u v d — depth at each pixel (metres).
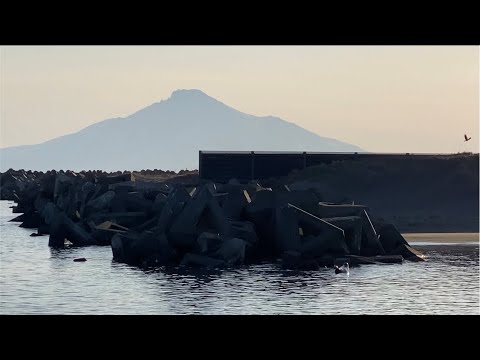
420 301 121.00
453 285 134.38
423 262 162.50
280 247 162.12
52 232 196.75
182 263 155.62
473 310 114.44
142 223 199.00
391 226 171.75
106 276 144.12
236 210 168.62
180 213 163.50
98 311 113.31
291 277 141.75
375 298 123.25
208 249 157.50
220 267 153.50
